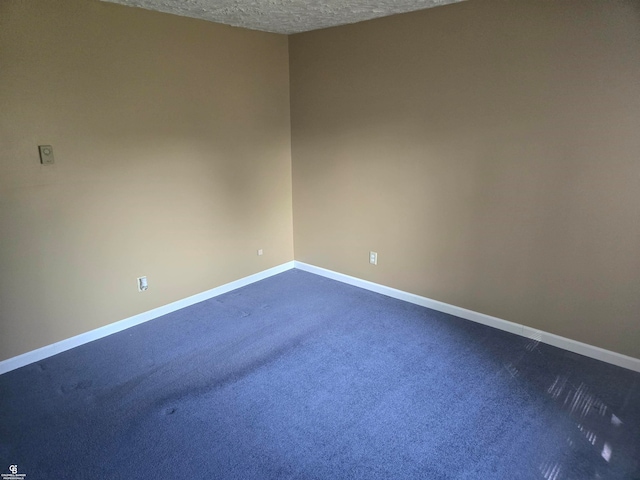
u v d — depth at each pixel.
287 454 1.99
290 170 4.36
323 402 2.36
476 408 2.29
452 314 3.43
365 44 3.46
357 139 3.72
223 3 2.84
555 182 2.71
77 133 2.77
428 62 3.13
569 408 2.29
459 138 3.09
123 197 3.08
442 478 1.85
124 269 3.19
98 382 2.56
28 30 2.47
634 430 2.12
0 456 1.97
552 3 2.51
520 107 2.76
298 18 3.31
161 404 2.35
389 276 3.81
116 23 2.84
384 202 3.67
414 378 2.57
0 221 2.52
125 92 2.96
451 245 3.32
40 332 2.80
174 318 3.44
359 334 3.13
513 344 2.96
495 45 2.79
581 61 2.47
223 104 3.60
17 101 2.49
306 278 4.34
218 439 2.09
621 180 2.47
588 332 2.76
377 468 1.90
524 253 2.94
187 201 3.50
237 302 3.74
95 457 1.97
